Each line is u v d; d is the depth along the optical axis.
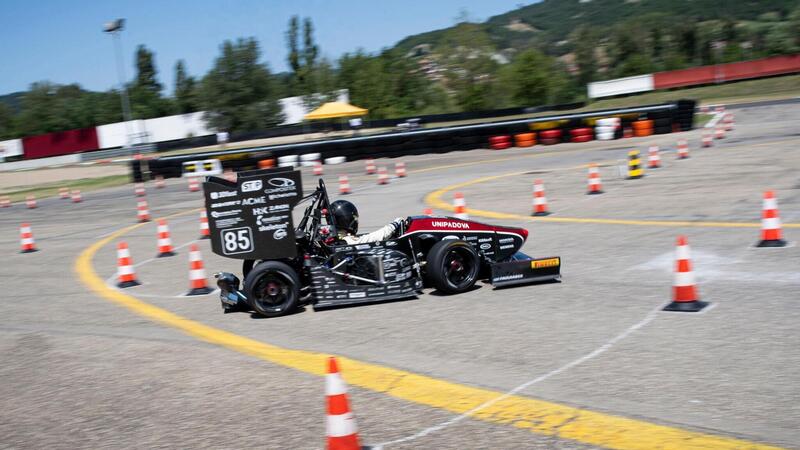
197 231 17.98
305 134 69.56
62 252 16.45
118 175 44.16
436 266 8.77
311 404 5.78
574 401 5.33
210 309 9.49
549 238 12.35
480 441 4.84
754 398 5.10
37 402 6.45
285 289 8.77
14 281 13.09
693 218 12.80
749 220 12.05
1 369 7.59
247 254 8.84
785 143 23.28
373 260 8.79
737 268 8.94
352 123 65.62
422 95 88.56
